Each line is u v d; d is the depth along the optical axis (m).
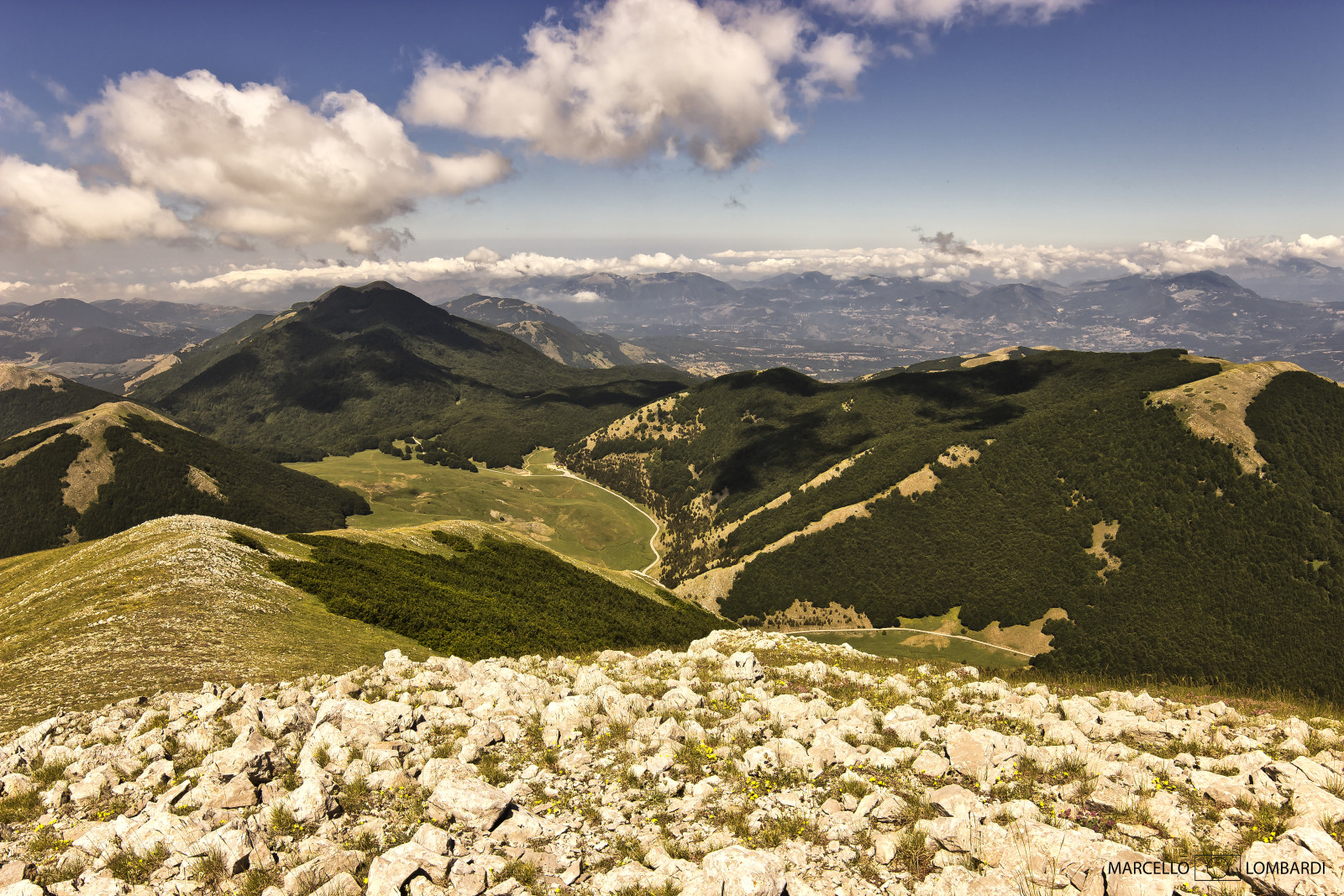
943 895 9.20
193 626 34.09
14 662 28.36
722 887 8.98
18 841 11.63
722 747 14.68
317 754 14.09
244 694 19.61
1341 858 8.82
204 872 10.20
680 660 25.09
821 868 10.10
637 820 11.80
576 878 10.13
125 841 11.17
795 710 17.08
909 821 11.16
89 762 14.52
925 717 15.75
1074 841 9.77
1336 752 13.73
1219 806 11.41
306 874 9.83
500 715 16.80
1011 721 16.45
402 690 19.98
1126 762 13.37
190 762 14.57
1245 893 8.75
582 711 16.61
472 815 11.46
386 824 11.55
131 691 24.08
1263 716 17.16
